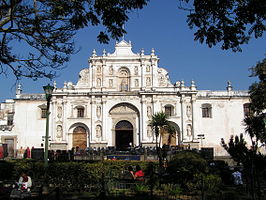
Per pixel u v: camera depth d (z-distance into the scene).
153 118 43.38
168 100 57.41
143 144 55.66
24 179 19.17
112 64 58.88
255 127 20.67
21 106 58.44
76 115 57.91
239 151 19.09
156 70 58.44
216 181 20.38
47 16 17.31
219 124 57.28
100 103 57.66
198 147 55.56
